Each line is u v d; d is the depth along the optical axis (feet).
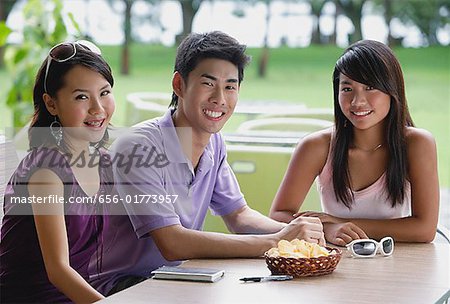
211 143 9.57
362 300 6.84
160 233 8.57
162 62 32.86
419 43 31.53
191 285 7.28
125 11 32.53
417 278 7.56
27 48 17.52
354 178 9.91
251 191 12.12
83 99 8.41
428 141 9.66
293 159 10.25
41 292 8.39
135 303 6.74
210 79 8.75
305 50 32.40
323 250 7.76
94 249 8.71
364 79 9.33
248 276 7.59
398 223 9.34
